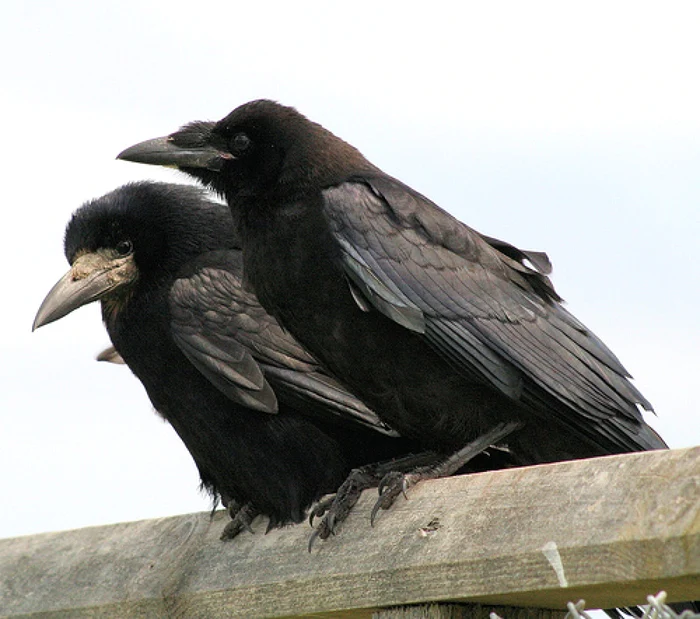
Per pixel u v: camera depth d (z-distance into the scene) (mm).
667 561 6277
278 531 8719
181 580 8758
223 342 11375
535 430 10336
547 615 7367
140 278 11945
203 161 10875
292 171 10461
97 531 9719
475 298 10266
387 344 10094
